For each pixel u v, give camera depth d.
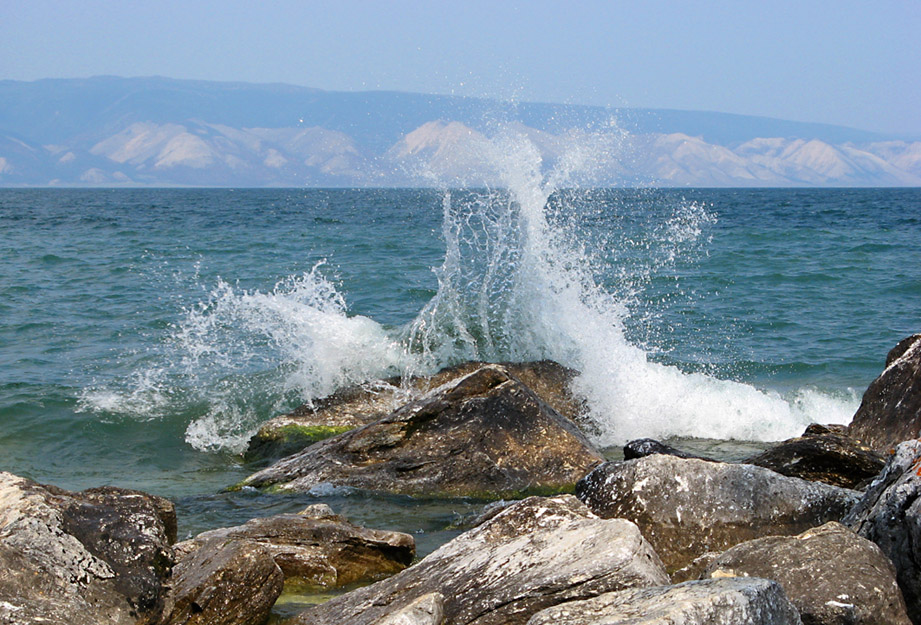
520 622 6.30
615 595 5.79
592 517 7.63
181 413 16.17
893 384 12.30
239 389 17.14
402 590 7.06
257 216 78.62
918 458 7.10
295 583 8.44
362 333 17.62
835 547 6.44
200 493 12.23
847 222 67.75
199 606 6.94
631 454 11.66
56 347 20.91
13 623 5.70
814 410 16.86
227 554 7.33
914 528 6.43
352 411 14.88
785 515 8.43
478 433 12.17
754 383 19.16
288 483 12.17
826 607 5.93
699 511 8.49
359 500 11.45
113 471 13.67
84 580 6.43
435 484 11.80
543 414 12.44
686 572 7.10
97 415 15.92
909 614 6.38
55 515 6.77
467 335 16.97
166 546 7.10
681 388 16.50
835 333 23.86
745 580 5.59
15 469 13.56
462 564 7.15
